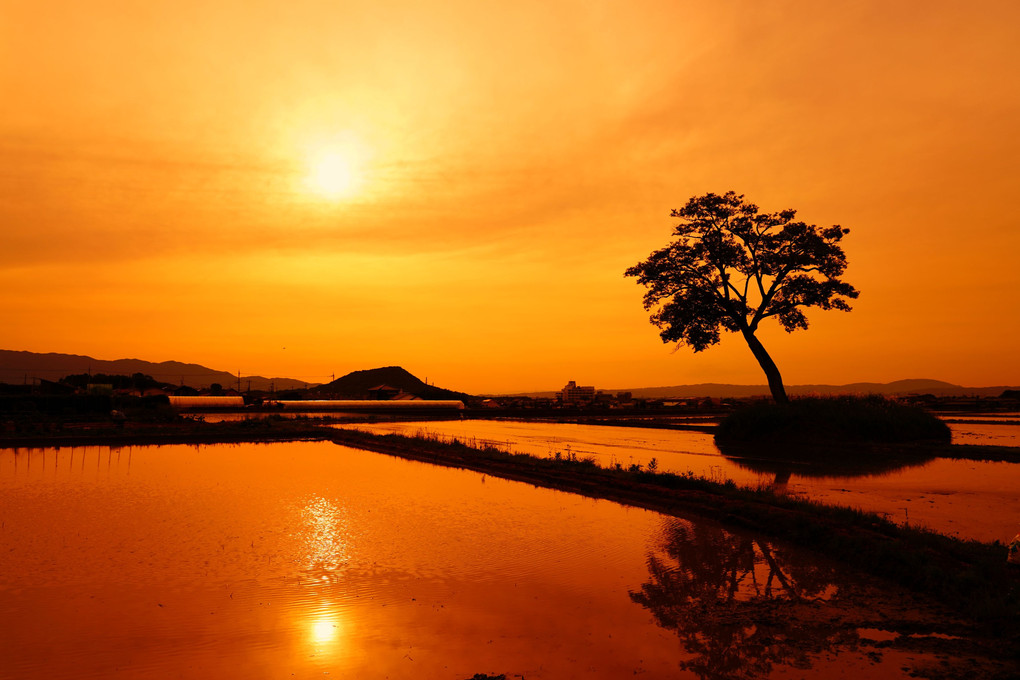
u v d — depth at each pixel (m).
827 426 36.62
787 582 11.99
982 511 17.64
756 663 8.54
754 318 44.50
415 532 15.86
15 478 24.56
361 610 10.41
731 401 126.19
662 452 34.28
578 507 19.30
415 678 8.04
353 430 48.00
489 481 24.45
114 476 25.19
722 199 43.28
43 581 11.73
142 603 10.62
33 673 8.05
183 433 44.16
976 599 10.44
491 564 13.07
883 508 18.06
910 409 38.78
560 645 9.08
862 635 9.52
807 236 42.62
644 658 8.67
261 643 9.07
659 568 12.84
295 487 22.75
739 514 17.08
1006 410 87.75
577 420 71.31
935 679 8.05
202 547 14.23
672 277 45.19
